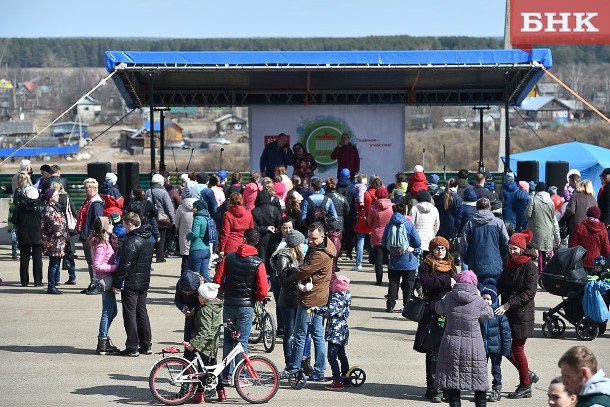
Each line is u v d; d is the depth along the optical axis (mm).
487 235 13812
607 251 15484
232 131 149375
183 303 11367
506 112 25422
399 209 16125
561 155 31375
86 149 127062
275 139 28859
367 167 28922
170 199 21703
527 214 18453
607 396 6266
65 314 16203
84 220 17766
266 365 11148
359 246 21172
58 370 12531
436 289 10977
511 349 11242
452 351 9766
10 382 11906
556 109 121312
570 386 6469
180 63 23781
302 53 23719
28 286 19000
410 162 106188
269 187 18250
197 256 15969
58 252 17953
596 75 173500
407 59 23891
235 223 15609
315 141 28859
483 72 26328
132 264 13133
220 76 26891
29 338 14406
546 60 24234
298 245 12156
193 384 11023
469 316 9758
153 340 14266
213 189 20703
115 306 13492
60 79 199750
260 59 23891
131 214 13227
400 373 12422
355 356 13359
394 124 28906
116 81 25797
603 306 14133
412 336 14672
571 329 15219
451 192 18688
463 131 116875
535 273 11133
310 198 18094
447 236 18734
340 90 29078
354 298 17844
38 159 120500
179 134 129875
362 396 11312
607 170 18766
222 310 11562
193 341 10938
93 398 11180
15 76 196125
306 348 11680
